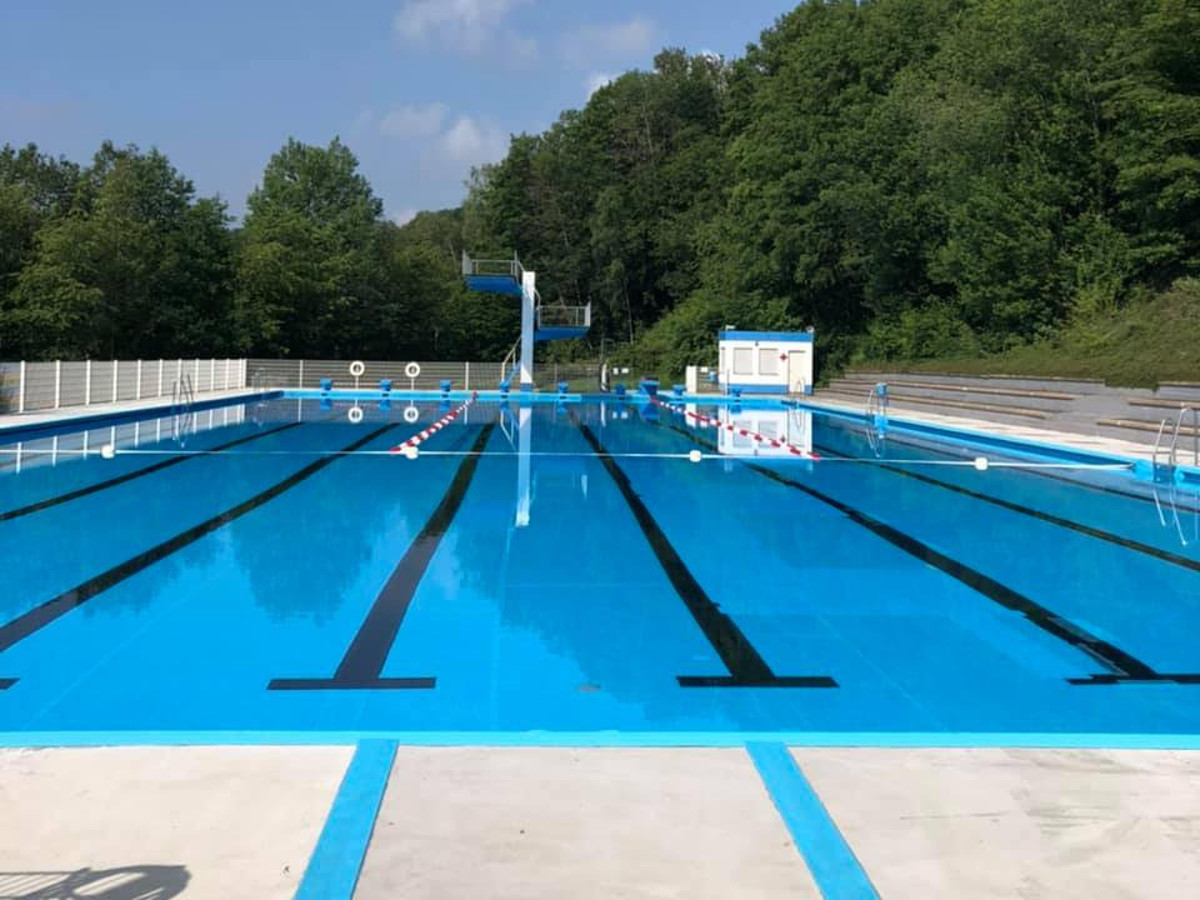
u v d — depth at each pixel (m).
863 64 45.06
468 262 33.19
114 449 16.14
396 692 4.82
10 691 4.77
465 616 6.30
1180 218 27.31
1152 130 25.86
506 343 59.34
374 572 7.54
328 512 10.28
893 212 37.75
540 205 62.66
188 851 2.75
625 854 2.78
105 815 2.97
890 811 3.09
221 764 3.39
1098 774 3.41
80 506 10.50
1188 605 6.83
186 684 4.90
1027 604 6.82
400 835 2.87
